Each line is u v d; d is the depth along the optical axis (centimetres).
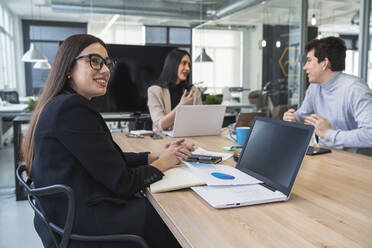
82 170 107
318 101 235
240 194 102
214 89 531
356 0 404
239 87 538
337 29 434
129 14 482
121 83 430
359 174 129
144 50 435
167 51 442
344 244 72
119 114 436
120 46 425
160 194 107
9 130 552
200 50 522
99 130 109
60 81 118
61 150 104
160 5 496
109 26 475
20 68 451
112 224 107
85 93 126
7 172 408
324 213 90
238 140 191
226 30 526
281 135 114
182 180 115
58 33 452
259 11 523
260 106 538
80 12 459
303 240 74
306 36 488
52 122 104
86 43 120
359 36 402
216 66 529
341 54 213
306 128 103
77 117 105
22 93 452
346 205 96
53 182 104
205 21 519
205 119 221
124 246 109
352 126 217
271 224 83
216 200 97
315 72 221
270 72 527
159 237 114
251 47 532
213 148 183
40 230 118
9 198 331
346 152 171
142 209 114
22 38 442
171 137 221
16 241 241
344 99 211
